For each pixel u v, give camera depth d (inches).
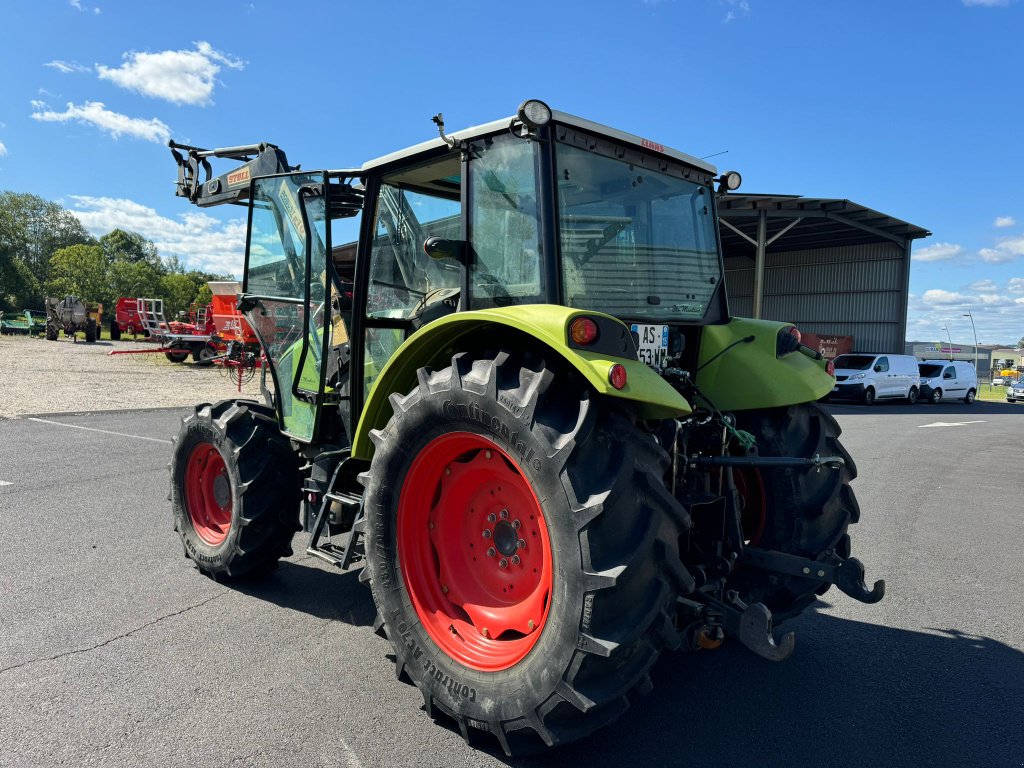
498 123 111.7
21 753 93.0
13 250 3216.0
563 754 98.3
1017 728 108.3
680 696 117.0
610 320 94.9
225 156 187.3
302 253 152.6
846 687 121.2
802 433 132.8
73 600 148.6
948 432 567.2
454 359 102.2
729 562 110.8
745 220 942.4
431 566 110.0
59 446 332.8
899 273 1082.1
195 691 111.4
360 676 118.1
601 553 85.3
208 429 159.8
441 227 156.3
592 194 115.2
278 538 157.8
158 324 1096.8
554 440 88.6
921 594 169.5
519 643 96.1
